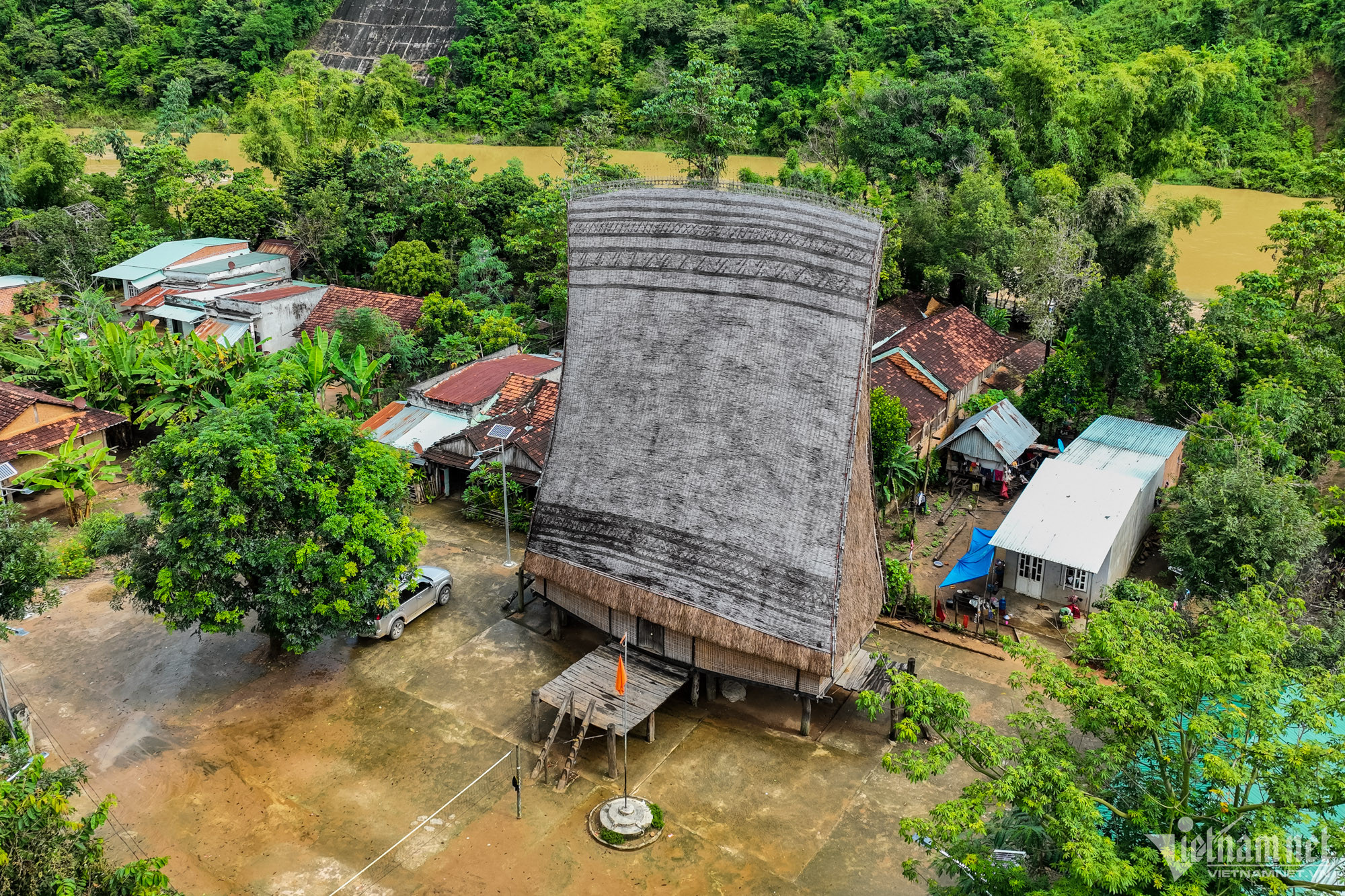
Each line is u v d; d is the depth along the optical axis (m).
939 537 37.50
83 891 15.76
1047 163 69.81
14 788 16.08
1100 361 44.16
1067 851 15.13
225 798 23.69
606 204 29.48
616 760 25.09
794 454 25.38
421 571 32.66
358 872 21.38
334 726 26.47
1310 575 29.50
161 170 76.12
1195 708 17.05
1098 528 31.28
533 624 31.66
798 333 25.88
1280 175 89.06
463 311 54.09
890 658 28.88
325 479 27.08
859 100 72.06
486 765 24.94
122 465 44.19
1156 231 55.09
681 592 25.83
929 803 23.61
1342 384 39.38
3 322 52.91
